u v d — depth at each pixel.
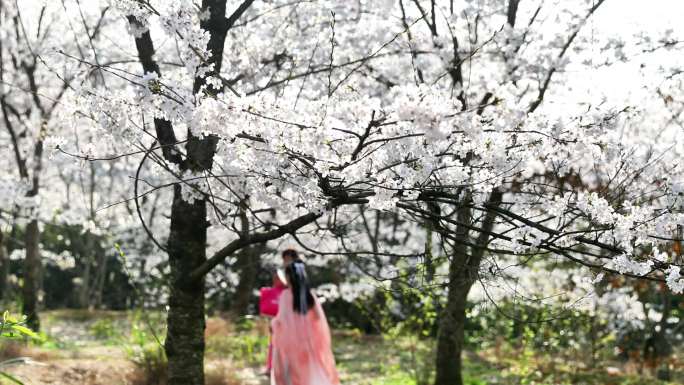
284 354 6.84
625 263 4.32
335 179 4.67
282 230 5.49
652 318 11.98
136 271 21.47
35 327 13.36
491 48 8.45
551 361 11.42
